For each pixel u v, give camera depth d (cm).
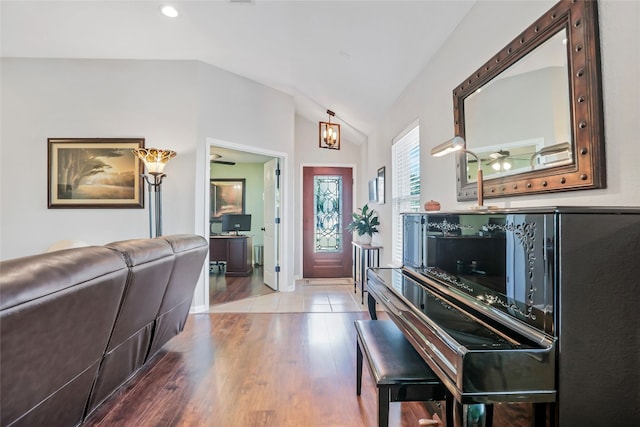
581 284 92
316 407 188
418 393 138
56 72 381
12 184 380
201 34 322
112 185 381
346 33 274
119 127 383
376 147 479
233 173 739
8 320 101
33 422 129
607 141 111
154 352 239
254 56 366
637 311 94
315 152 599
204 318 352
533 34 143
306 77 402
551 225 93
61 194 381
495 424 97
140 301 187
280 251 489
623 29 106
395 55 284
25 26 314
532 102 145
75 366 144
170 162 381
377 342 170
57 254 129
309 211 595
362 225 461
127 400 194
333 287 510
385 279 198
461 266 146
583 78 117
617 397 94
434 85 262
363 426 171
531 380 94
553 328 93
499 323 116
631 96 104
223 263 683
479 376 94
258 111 450
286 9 263
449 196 236
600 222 93
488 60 184
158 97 383
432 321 122
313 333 306
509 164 162
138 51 362
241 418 178
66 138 381
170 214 380
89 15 296
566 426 93
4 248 380
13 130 380
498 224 119
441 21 222
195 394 201
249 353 261
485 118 183
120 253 163
